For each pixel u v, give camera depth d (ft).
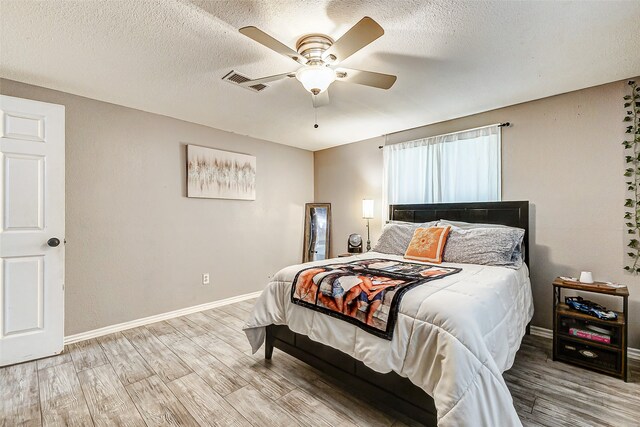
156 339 8.82
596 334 6.93
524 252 9.17
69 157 8.63
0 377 6.75
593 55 6.68
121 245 9.59
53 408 5.66
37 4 4.97
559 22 5.52
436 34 5.91
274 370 7.02
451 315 4.37
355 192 14.60
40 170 7.75
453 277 6.27
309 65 6.12
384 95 8.91
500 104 9.62
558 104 8.87
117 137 9.53
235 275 12.80
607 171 8.12
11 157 7.38
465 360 4.02
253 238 13.55
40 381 6.58
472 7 5.14
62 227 8.05
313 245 15.75
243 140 13.25
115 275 9.45
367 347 5.06
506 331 5.33
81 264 8.80
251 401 5.84
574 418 5.29
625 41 6.11
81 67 7.16
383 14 5.34
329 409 5.59
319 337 5.92
